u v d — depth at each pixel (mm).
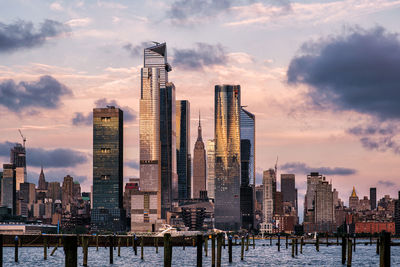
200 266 100938
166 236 83562
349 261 157125
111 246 194000
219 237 134375
